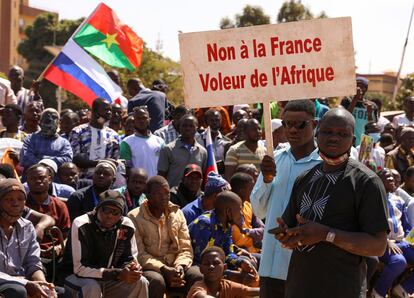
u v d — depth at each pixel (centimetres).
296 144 588
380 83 5000
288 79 614
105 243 756
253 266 805
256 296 753
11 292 658
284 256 585
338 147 473
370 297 938
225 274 792
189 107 622
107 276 740
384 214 463
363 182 468
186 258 817
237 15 3231
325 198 476
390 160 1210
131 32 1367
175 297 809
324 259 472
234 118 1327
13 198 696
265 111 617
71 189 921
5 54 7531
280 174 591
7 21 7494
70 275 754
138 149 1061
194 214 884
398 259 924
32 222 771
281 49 614
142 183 890
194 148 1040
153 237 819
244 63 619
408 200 1026
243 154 1071
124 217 775
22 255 710
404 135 1195
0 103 1234
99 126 1067
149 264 801
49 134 1005
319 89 611
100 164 871
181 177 1029
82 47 1317
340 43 608
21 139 1100
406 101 1479
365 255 461
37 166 817
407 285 965
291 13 3184
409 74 2666
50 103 4394
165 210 830
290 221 504
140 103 1230
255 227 918
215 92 621
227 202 827
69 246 765
